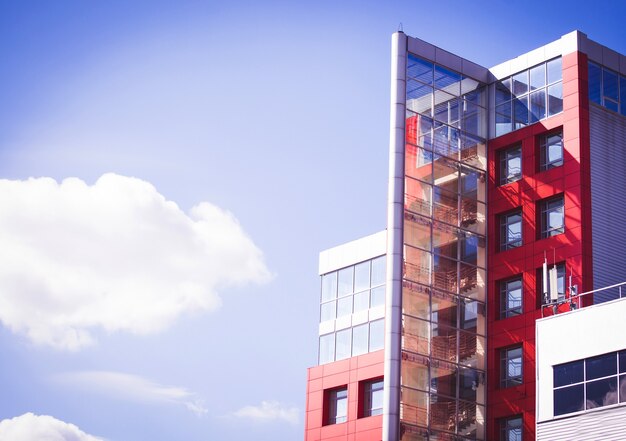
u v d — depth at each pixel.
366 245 91.38
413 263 77.12
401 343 74.56
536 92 81.25
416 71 81.62
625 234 77.50
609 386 59.44
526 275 77.50
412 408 73.62
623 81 81.94
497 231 80.94
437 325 76.81
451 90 83.06
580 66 79.06
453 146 81.88
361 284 90.44
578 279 73.69
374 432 82.94
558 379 62.25
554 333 63.38
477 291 79.50
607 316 60.81
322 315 93.25
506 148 82.56
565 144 77.81
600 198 76.75
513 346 77.19
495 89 84.50
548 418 62.03
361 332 88.38
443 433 74.38
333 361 89.94
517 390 75.38
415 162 79.50
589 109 78.50
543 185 78.38
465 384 76.62
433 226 78.94
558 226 77.19
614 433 58.25
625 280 76.00
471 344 77.94
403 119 79.38
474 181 82.19
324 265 95.00
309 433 88.69
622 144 80.00
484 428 76.31
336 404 88.25
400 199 77.56
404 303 75.81
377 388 85.12
